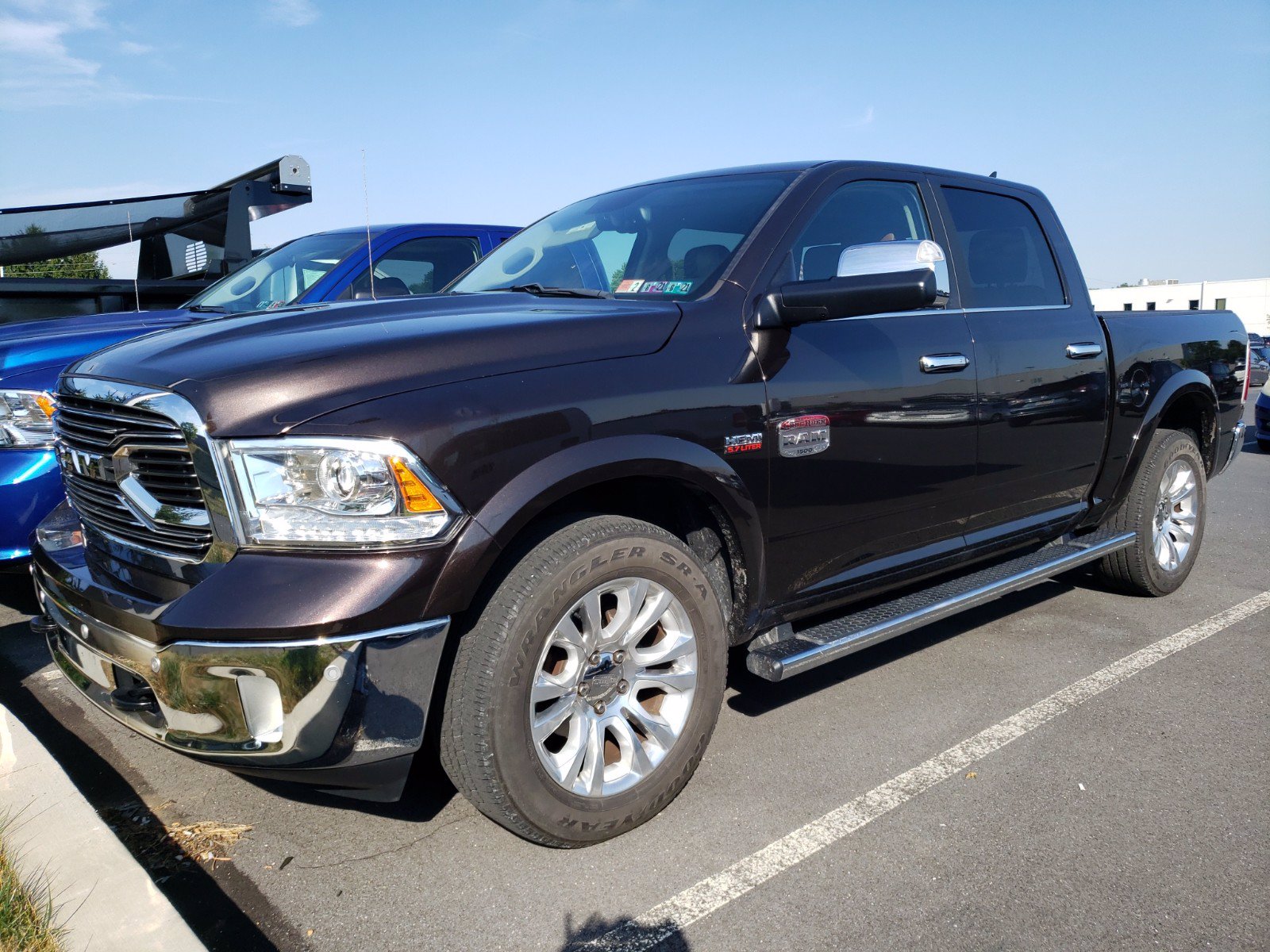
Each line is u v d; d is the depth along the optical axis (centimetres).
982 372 354
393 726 217
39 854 222
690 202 346
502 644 229
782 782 291
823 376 299
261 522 215
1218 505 755
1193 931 221
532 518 237
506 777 232
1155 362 448
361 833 264
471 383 231
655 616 259
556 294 317
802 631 312
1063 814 272
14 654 394
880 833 262
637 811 258
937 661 392
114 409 245
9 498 378
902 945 216
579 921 226
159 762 305
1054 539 432
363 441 215
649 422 255
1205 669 383
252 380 223
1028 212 421
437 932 222
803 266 317
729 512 275
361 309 279
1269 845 256
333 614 208
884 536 329
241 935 221
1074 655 398
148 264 712
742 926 223
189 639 213
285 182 668
